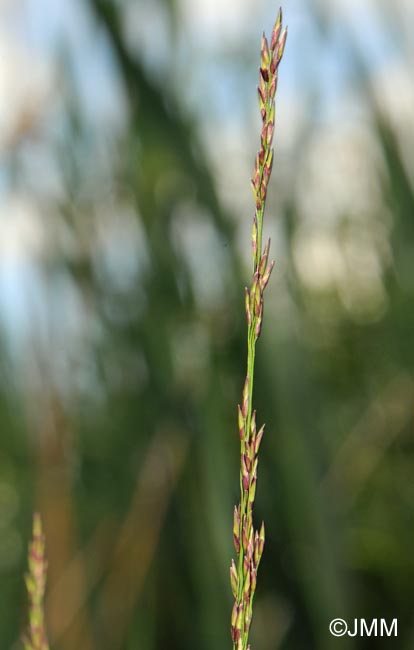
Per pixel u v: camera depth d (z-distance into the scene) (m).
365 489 0.90
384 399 0.94
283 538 0.81
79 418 0.88
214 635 0.78
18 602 0.85
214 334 0.83
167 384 0.84
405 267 0.99
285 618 0.82
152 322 0.85
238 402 0.82
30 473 0.88
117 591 0.81
